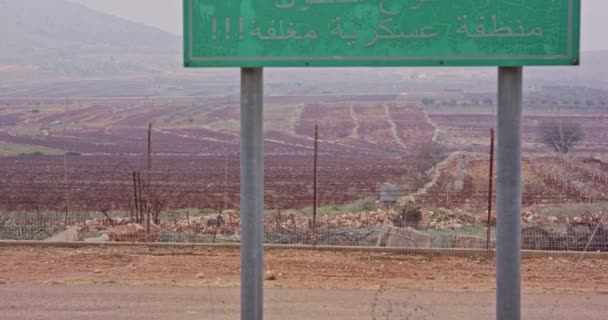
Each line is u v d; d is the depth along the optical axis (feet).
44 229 71.56
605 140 242.37
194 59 25.40
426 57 24.67
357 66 24.90
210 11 25.32
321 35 25.00
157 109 506.89
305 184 132.57
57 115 460.14
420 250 57.00
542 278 50.01
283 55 25.16
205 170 165.07
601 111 424.46
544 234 62.90
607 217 75.56
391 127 364.79
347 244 63.87
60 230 71.46
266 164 191.52
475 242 60.70
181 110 501.56
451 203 96.94
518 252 24.41
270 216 82.48
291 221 76.23
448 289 46.62
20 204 99.86
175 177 146.72
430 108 515.09
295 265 53.47
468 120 407.03
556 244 61.31
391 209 86.07
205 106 540.52
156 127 379.55
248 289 25.84
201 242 63.41
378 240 62.75
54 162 197.47
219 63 25.35
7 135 320.29
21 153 233.35
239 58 25.27
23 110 504.02
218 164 187.01
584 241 61.52
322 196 112.68
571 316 40.34
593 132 274.36
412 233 61.82
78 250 59.41
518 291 24.47
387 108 504.02
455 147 237.04
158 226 71.36
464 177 134.72
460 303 42.88
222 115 464.24
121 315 40.55
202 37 25.39
